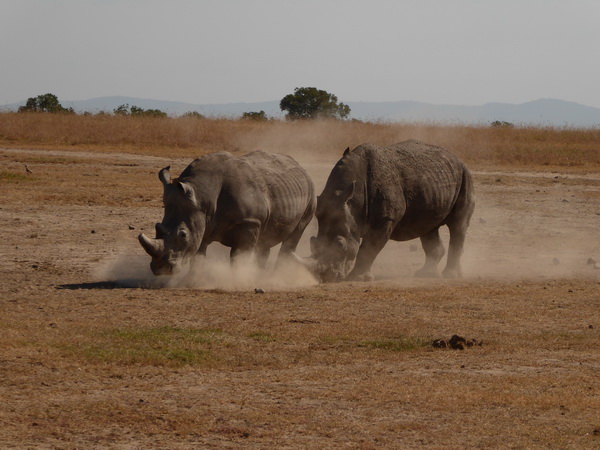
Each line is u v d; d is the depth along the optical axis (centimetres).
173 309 4259
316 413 2852
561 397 3047
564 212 8719
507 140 16500
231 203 4872
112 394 2995
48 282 4931
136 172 10706
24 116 17900
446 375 3300
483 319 4234
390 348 3669
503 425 2767
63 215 7431
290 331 3894
